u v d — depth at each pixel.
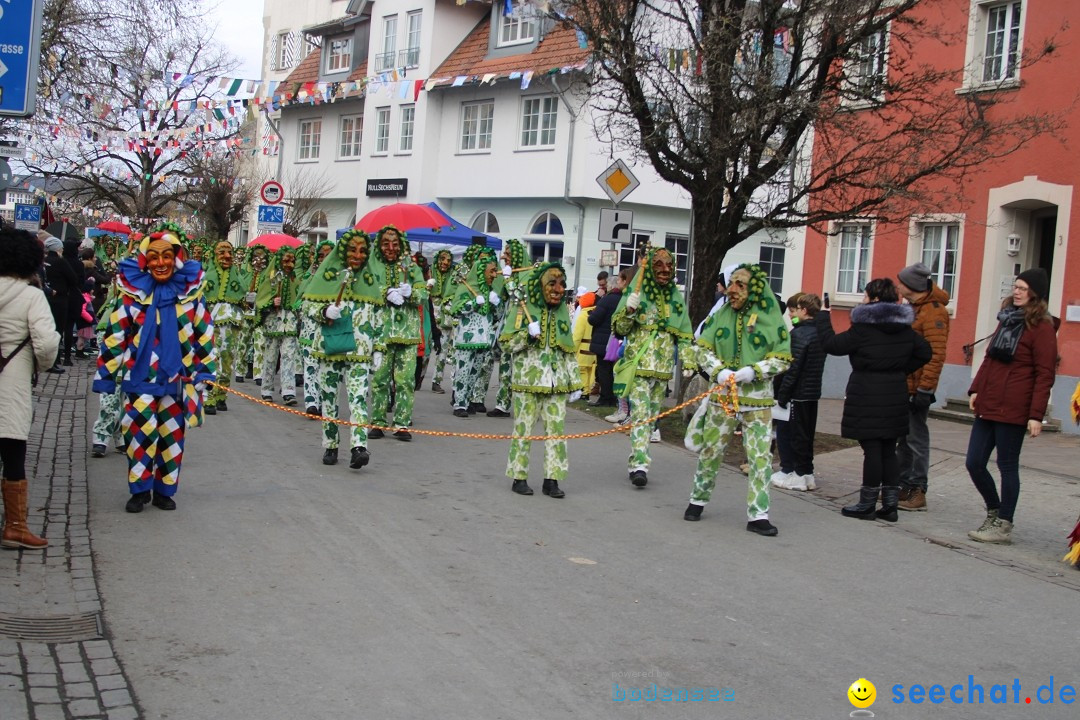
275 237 20.02
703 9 12.49
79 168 33.53
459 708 4.68
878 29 11.96
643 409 10.02
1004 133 13.08
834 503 9.77
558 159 29.55
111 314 7.74
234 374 17.41
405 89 23.42
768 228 13.24
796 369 10.09
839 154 13.84
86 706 4.50
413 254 16.53
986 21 16.59
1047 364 8.11
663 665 5.35
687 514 8.68
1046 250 16.45
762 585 6.90
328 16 41.34
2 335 6.61
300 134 40.78
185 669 4.97
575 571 6.95
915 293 9.58
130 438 7.80
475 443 12.05
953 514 9.52
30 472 9.17
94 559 6.65
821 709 4.91
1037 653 5.87
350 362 9.84
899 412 8.97
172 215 45.16
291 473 9.63
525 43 31.22
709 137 12.28
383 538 7.50
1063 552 8.30
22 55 7.55
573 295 21.48
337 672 5.03
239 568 6.61
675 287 10.22
